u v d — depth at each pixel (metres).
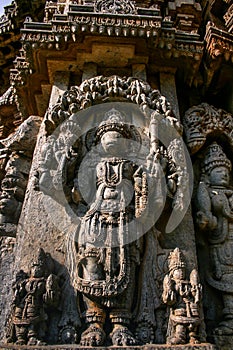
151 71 4.41
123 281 2.89
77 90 3.79
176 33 4.29
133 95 3.77
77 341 2.74
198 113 4.20
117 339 2.70
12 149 4.62
